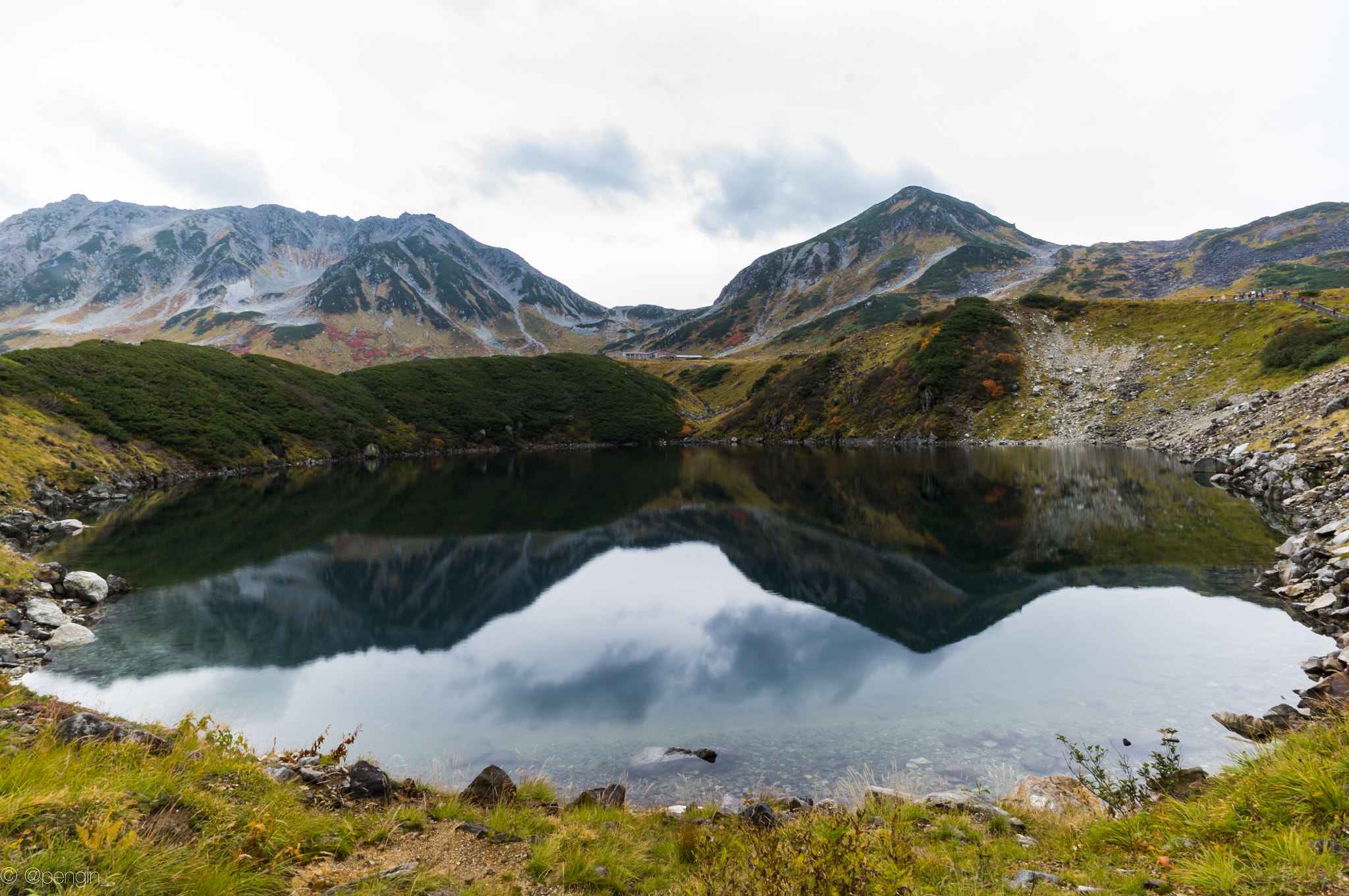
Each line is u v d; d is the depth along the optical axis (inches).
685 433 6161.4
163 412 3378.4
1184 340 3828.7
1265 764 302.2
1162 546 1241.4
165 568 1290.6
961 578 1168.2
